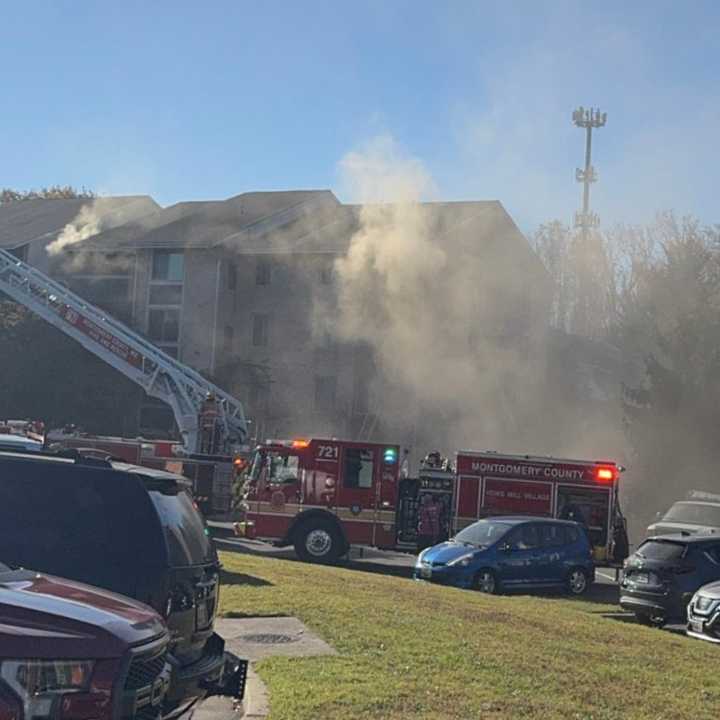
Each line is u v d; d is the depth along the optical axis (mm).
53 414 43875
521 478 22547
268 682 7699
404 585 14625
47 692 4051
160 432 44594
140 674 4477
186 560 6270
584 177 59125
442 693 7527
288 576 14094
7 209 57344
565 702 7594
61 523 6102
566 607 15141
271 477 22766
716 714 7762
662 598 14914
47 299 36281
